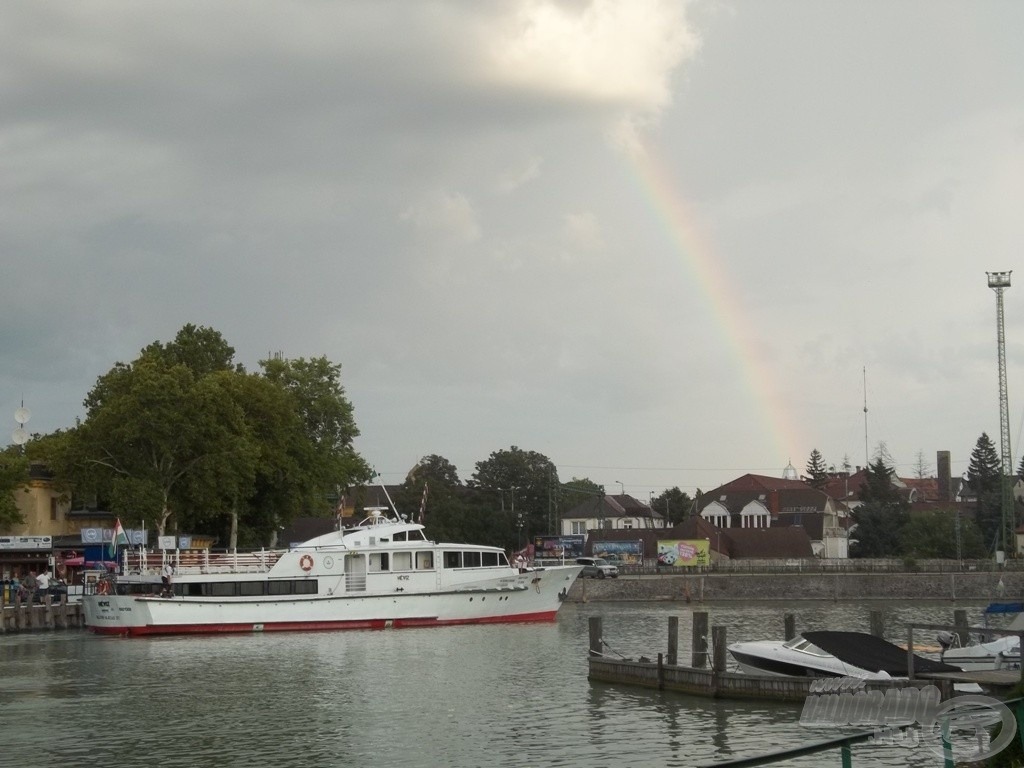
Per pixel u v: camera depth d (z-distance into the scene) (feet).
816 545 592.19
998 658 127.03
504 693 147.64
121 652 203.92
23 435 358.64
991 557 493.77
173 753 114.21
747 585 398.83
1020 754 66.18
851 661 129.80
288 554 242.37
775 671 139.23
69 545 328.49
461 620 249.96
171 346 363.15
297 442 345.51
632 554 530.27
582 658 185.98
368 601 243.40
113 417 301.63
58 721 132.16
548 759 107.96
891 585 401.08
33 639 230.68
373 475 382.42
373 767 106.83
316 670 174.29
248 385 333.01
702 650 149.28
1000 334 509.35
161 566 253.85
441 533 565.94
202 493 303.89
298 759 110.93
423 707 138.41
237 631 237.66
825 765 102.37
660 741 114.01
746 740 113.50
